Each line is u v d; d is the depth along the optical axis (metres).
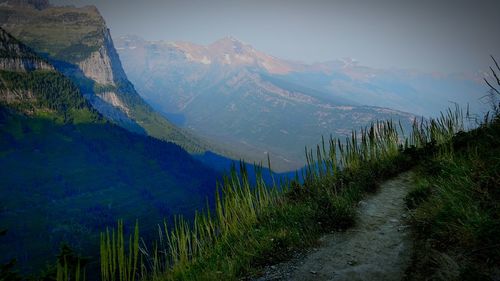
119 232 8.47
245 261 8.84
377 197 11.93
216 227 11.70
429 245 6.99
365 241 8.50
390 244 7.96
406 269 6.62
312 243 9.04
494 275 5.27
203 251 10.57
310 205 11.37
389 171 14.81
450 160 10.73
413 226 8.43
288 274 7.77
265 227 10.90
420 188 10.24
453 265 5.95
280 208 12.18
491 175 7.48
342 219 9.84
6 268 7.16
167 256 10.21
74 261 7.48
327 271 7.48
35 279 7.22
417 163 15.16
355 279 6.88
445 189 8.32
